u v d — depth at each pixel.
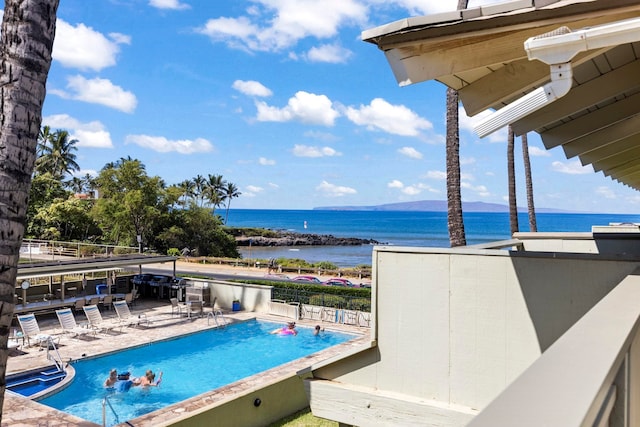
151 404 10.80
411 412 4.56
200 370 13.27
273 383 9.46
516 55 2.49
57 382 11.61
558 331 4.05
